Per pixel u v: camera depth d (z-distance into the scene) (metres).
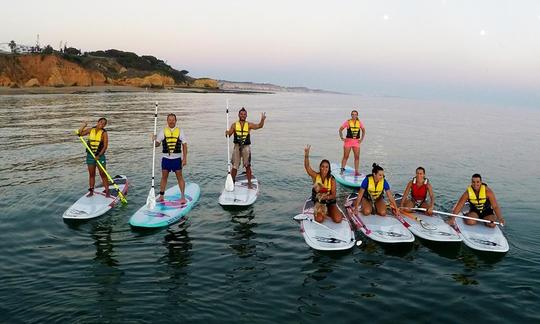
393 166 17.89
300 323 6.05
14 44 92.69
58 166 15.53
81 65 91.25
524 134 35.25
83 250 8.39
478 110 90.56
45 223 9.78
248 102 72.62
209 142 22.88
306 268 7.79
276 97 111.38
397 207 10.40
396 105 102.00
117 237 9.08
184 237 9.17
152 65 124.88
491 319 6.30
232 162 12.39
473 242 8.86
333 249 8.50
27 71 79.12
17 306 6.27
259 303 6.54
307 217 9.77
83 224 9.77
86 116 33.97
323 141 25.34
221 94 100.50
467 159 20.53
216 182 13.80
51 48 89.75
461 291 7.09
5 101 47.56
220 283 7.14
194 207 11.16
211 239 9.09
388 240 8.90
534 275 7.72
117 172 14.80
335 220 9.72
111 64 109.44
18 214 10.32
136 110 41.69
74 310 6.20
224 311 6.29
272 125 35.25
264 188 13.32
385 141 26.50
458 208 9.81
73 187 12.64
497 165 19.25
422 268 7.91
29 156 17.36
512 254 8.66
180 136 10.70
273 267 7.80
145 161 16.86
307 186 13.72
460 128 38.56
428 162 19.19
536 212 11.76
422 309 6.51
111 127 27.78
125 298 6.57
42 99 52.84
